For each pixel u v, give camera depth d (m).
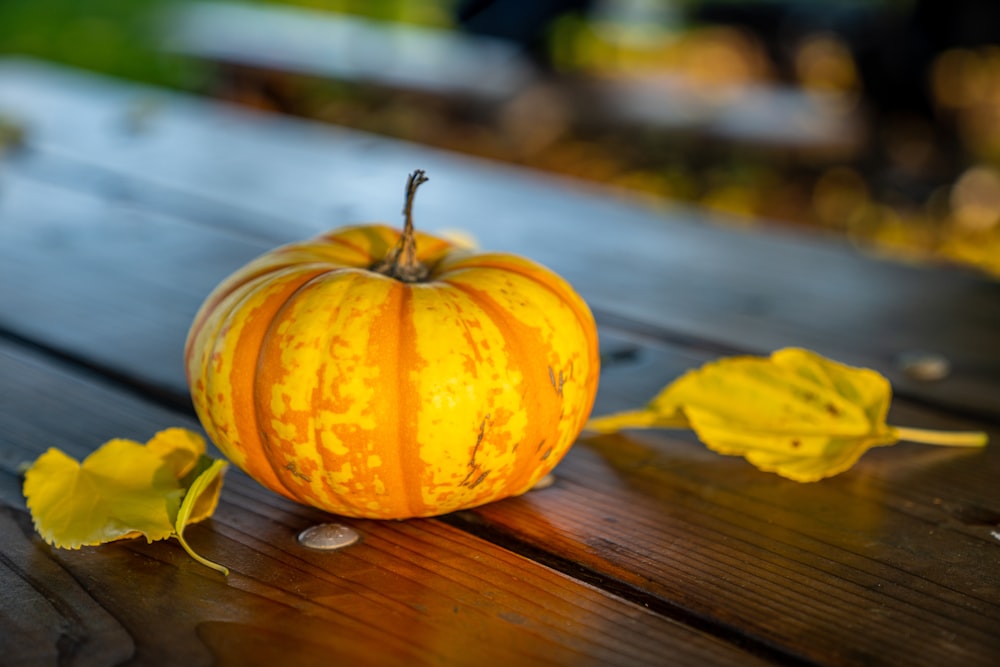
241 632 0.42
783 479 0.51
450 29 2.42
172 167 0.95
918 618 0.44
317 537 0.46
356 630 0.43
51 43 2.14
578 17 1.79
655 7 2.14
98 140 1.04
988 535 0.48
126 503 0.46
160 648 0.42
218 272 0.70
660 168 1.47
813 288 0.71
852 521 0.49
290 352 0.45
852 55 1.61
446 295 0.46
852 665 0.42
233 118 1.15
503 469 0.46
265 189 0.88
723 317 0.67
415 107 1.60
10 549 0.45
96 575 0.44
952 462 0.53
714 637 0.43
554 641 0.42
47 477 0.46
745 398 0.52
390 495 0.46
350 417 0.45
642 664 0.42
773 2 1.83
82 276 0.69
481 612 0.43
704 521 0.48
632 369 0.60
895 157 1.46
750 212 1.33
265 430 0.46
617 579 0.45
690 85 1.62
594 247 0.77
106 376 0.58
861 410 0.51
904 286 0.72
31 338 0.61
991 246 1.16
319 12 2.44
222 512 0.48
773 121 1.47
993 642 0.43
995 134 1.52
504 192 0.90
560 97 1.55
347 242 0.49
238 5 2.36
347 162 0.98
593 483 0.50
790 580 0.45
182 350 0.60
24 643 0.42
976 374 0.61
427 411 0.45
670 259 0.75
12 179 0.90
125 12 2.44
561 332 0.47
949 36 1.54
